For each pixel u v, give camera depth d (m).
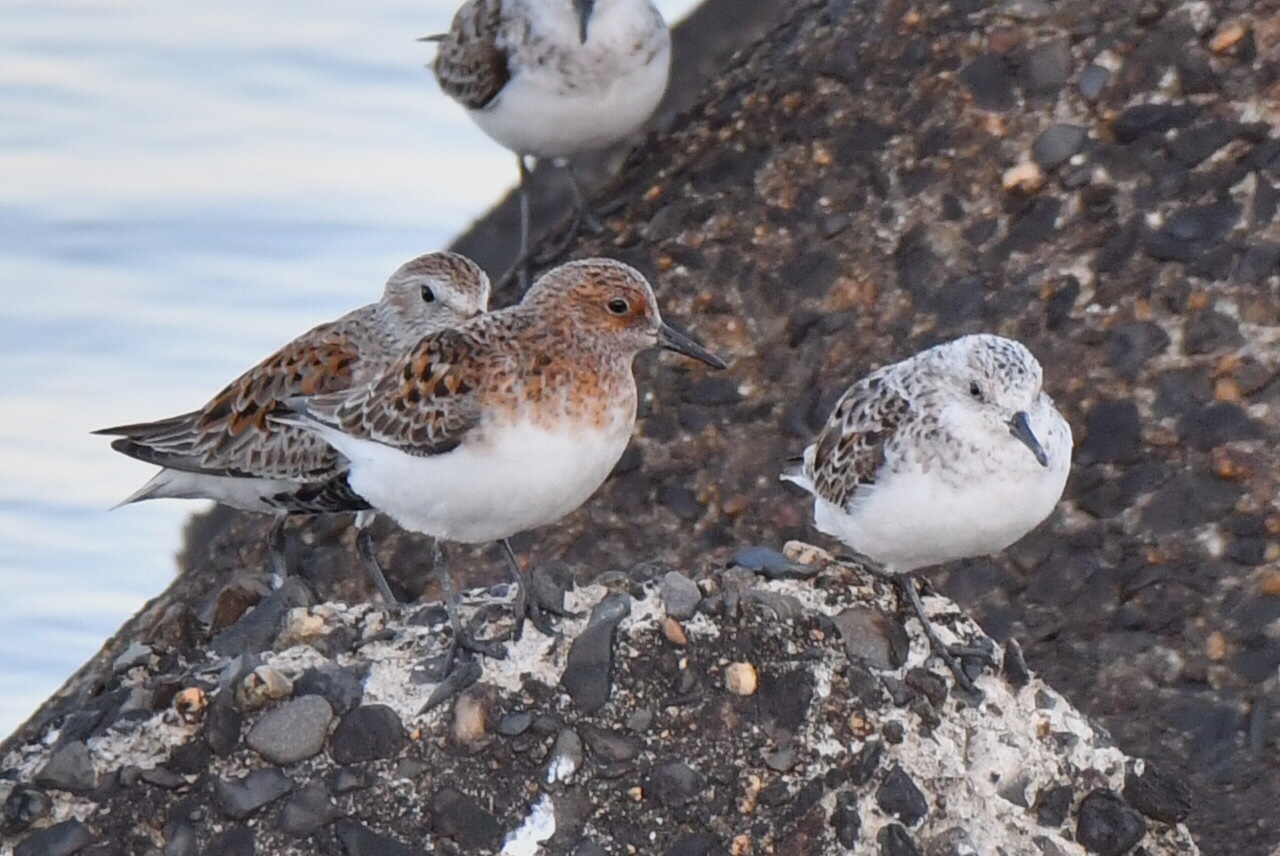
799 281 15.82
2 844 10.09
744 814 10.09
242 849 9.95
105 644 15.48
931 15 16.94
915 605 11.22
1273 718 12.62
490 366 10.98
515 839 10.01
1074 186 15.47
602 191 17.61
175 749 10.26
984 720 10.71
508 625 10.86
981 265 15.39
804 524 14.62
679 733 10.27
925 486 11.20
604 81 16.58
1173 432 14.05
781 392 15.34
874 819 10.17
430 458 11.05
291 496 13.89
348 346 13.90
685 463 15.12
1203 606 13.25
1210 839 11.95
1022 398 11.12
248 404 13.89
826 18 17.84
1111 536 13.73
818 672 10.47
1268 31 15.70
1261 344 14.26
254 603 12.14
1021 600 13.62
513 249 19.89
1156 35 15.95
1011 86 16.17
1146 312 14.62
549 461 11.05
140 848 10.01
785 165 16.61
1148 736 12.70
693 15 21.30
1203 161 15.25
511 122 16.91
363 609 11.18
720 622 10.58
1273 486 13.64
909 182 16.02
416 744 10.21
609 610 10.59
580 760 10.16
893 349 15.23
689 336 15.77
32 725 14.67
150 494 14.28
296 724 10.20
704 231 16.44
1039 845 10.36
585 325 11.22
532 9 16.58
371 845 9.95
